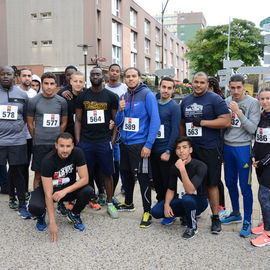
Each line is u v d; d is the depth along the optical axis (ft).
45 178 10.45
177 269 8.49
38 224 11.04
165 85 11.27
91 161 12.50
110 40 79.61
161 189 12.25
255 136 10.37
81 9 71.00
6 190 15.05
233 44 84.53
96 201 13.79
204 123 10.47
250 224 10.68
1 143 12.12
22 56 76.18
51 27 73.41
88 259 9.03
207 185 10.90
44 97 12.39
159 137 11.49
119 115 11.80
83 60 71.87
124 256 9.21
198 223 11.55
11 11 75.82
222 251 9.48
